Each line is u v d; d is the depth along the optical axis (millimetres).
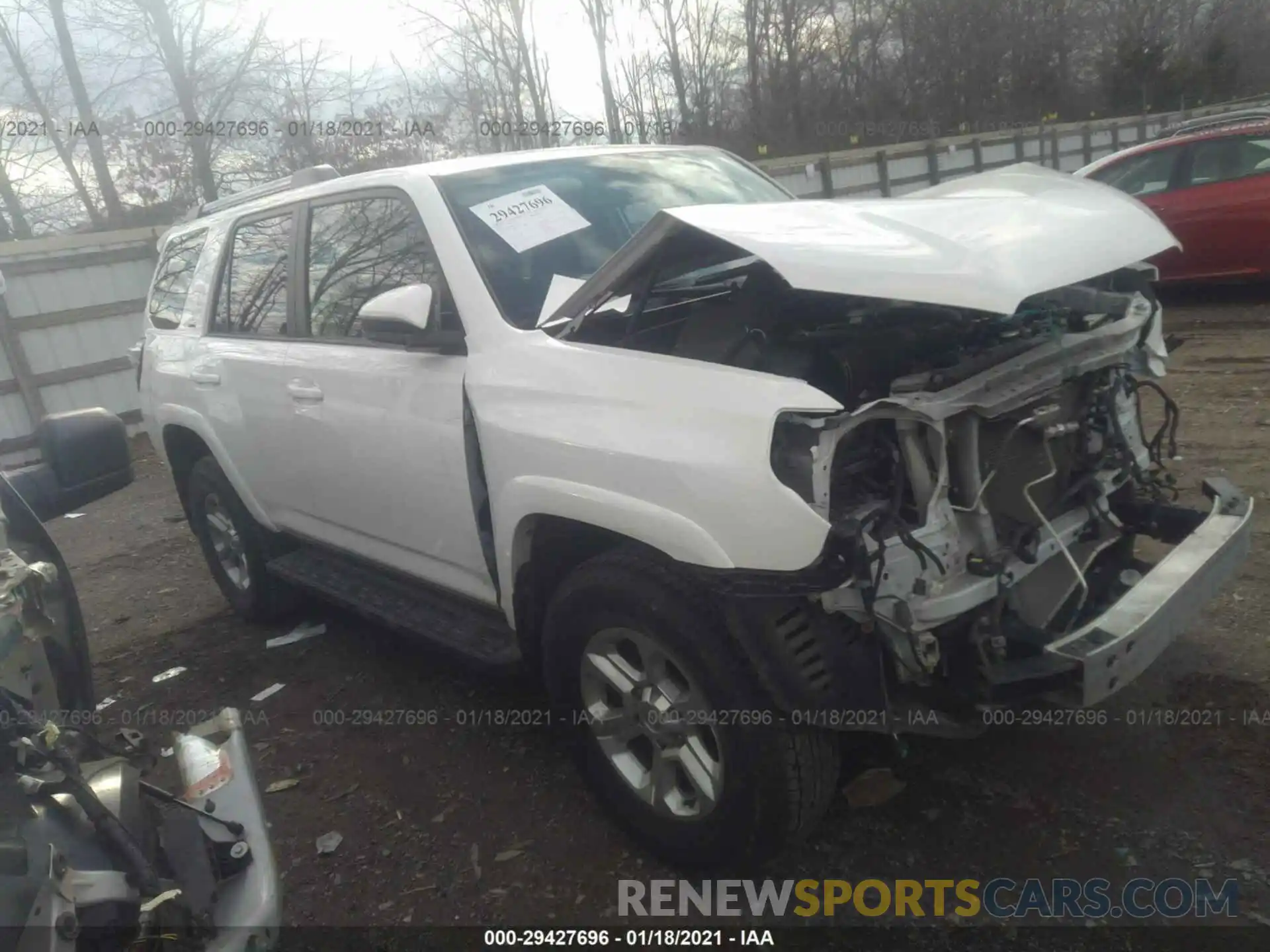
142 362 5059
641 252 2607
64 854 1678
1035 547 2564
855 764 3088
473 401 2969
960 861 2701
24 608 2031
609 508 2525
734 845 2564
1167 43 33375
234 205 4703
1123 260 2525
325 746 3656
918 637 2305
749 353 2699
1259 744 2979
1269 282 8906
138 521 7098
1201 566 2584
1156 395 6469
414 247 3344
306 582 4102
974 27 26812
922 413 2277
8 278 9273
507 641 3182
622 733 2781
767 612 2312
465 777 3355
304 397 3723
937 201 2855
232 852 2104
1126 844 2680
